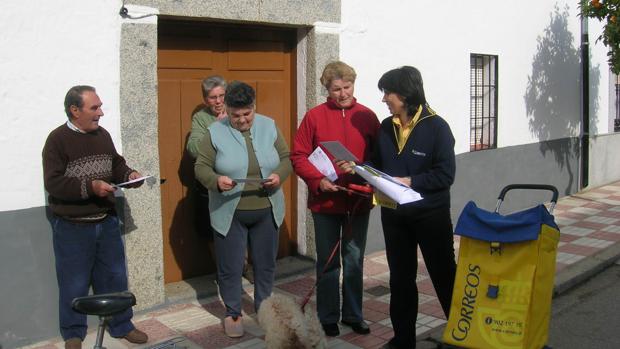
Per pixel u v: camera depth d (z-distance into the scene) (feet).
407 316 13.74
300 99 19.86
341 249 14.84
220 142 14.10
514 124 28.71
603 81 35.88
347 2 20.24
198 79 17.94
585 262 21.12
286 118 20.10
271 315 11.08
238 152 14.07
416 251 13.70
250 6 17.44
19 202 13.94
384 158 13.44
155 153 15.98
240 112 13.89
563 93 32.12
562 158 32.32
